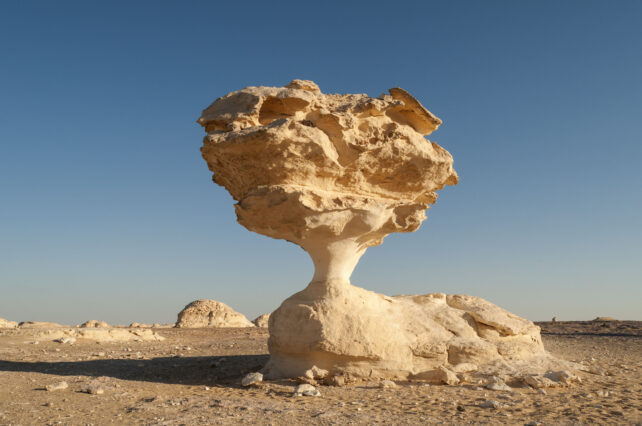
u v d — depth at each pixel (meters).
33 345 16.98
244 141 9.15
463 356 10.26
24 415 6.86
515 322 11.38
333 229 10.03
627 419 6.60
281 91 9.77
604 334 23.44
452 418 6.69
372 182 10.48
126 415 6.84
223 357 13.87
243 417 6.71
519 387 9.21
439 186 11.18
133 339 20.09
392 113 10.54
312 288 10.39
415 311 11.06
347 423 6.39
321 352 9.51
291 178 9.64
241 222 10.28
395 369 9.73
